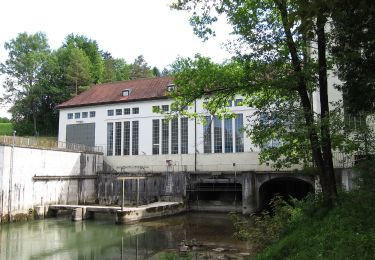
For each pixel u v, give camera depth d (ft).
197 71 43.96
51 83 226.79
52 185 120.57
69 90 222.89
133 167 150.41
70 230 91.35
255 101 44.19
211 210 129.29
